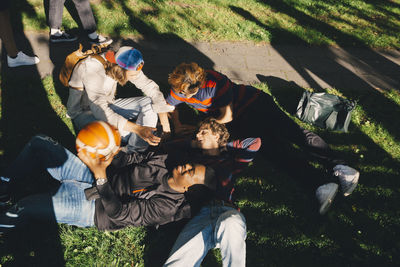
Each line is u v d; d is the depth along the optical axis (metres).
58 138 3.73
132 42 5.24
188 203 2.72
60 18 4.85
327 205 3.18
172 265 2.44
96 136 2.12
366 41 5.88
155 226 2.89
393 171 3.73
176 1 6.39
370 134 4.12
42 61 4.67
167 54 5.10
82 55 2.95
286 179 3.60
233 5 6.49
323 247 3.08
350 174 3.25
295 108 4.26
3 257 2.78
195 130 3.51
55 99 4.12
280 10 6.53
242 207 3.33
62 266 2.79
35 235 2.93
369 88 4.88
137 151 3.21
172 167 2.82
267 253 3.00
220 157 2.93
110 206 2.37
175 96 3.08
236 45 5.46
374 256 3.04
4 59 4.62
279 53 5.41
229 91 3.00
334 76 5.05
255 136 3.42
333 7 6.89
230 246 2.41
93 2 5.98
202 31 5.64
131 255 2.90
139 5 6.08
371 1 7.34
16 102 4.03
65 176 2.82
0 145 3.58
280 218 3.27
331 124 4.02
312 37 5.81
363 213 3.35
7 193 2.96
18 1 5.73
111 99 3.26
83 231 2.96
